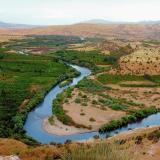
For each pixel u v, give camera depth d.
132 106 85.62
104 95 95.56
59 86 108.69
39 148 35.34
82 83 108.69
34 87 104.12
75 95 94.00
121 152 11.19
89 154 11.05
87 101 87.25
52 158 29.94
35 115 77.88
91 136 64.31
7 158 15.15
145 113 79.44
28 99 90.69
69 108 80.81
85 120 72.31
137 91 104.31
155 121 74.88
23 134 64.38
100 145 11.39
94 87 105.81
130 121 73.19
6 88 101.31
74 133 65.94
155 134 45.72
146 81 114.25
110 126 68.06
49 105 86.50
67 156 11.70
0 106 82.75
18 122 70.12
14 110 79.56
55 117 74.81
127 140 44.44
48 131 67.00
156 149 37.88
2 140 45.03
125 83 112.31
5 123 69.75
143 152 36.44
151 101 91.94
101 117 74.81
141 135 48.34
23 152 33.81
